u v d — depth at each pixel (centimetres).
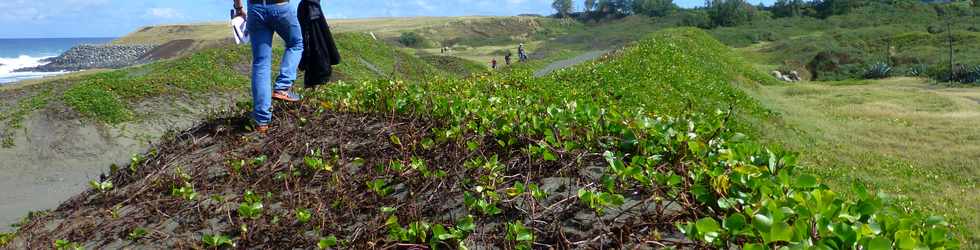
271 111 529
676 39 2553
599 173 364
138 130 1337
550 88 998
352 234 333
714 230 253
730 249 265
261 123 506
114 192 447
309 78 564
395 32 11219
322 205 367
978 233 810
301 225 349
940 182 1117
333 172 408
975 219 872
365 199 367
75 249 369
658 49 2055
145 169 476
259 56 507
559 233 300
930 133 1500
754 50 5797
